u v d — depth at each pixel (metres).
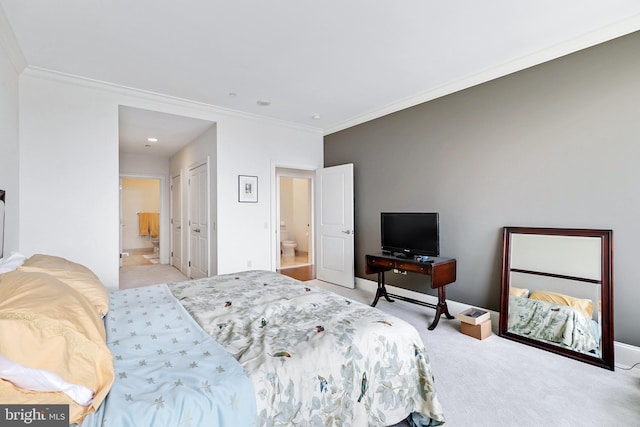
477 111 3.18
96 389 0.94
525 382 2.05
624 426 1.63
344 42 2.54
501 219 3.01
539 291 2.68
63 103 3.13
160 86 3.40
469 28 2.35
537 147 2.75
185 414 0.92
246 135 4.47
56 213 3.10
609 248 2.34
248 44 2.56
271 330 1.48
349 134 4.77
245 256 4.45
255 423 1.04
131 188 8.93
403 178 3.96
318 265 5.16
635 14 2.18
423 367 1.56
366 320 1.59
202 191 4.76
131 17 2.19
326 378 1.25
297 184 8.70
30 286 1.09
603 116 2.39
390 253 3.82
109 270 3.36
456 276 3.38
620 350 2.29
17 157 2.84
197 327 1.48
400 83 3.37
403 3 2.05
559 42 2.54
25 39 2.47
